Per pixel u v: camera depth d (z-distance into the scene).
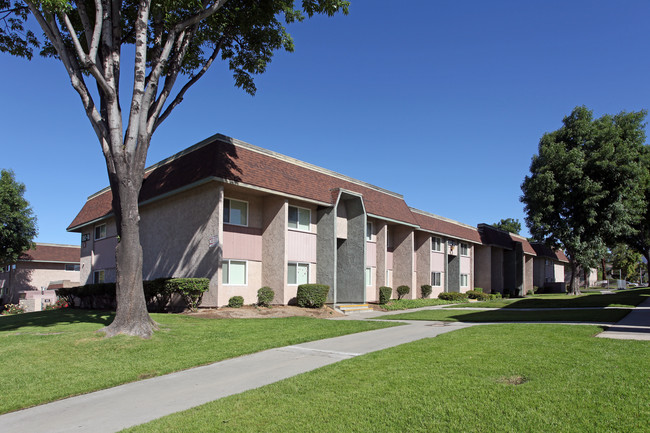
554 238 34.47
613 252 84.81
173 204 19.91
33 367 8.46
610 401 5.42
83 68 13.32
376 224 25.98
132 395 6.87
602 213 32.78
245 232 19.00
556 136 35.16
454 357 8.28
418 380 6.69
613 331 11.88
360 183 25.22
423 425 4.91
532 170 36.03
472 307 24.39
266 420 5.28
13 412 6.23
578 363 7.49
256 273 19.33
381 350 9.45
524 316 17.30
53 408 6.34
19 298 38.88
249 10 14.12
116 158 11.42
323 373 7.50
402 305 23.91
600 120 34.06
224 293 17.89
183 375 8.09
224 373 8.11
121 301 11.29
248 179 17.47
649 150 34.72
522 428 4.68
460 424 4.88
